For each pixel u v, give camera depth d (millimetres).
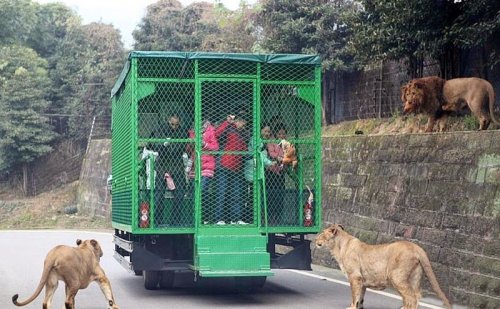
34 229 39781
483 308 12141
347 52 24766
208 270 12375
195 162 13000
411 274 10625
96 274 11422
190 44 42594
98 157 43375
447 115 16641
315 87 13469
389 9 18734
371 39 20094
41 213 44812
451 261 13367
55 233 33844
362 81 26422
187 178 13109
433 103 16375
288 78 13391
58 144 50406
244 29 37188
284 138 13484
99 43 52250
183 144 13148
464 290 12797
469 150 13516
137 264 13000
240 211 13203
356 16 22391
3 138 47625
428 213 14477
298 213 13414
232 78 13133
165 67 12969
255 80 13203
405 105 16484
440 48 18312
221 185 13141
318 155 13484
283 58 13219
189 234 13203
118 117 15922
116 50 51875
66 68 51344
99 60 51625
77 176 48719
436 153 14586
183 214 13070
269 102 13500
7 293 14359
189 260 13203
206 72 13086
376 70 25531
